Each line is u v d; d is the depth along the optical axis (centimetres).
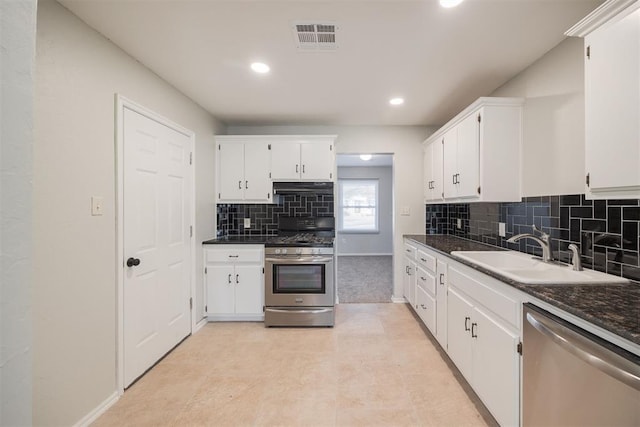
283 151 332
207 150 309
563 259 178
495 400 148
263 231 361
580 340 98
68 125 146
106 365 171
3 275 44
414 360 223
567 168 176
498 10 149
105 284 170
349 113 314
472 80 232
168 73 219
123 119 184
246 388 190
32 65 48
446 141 280
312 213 359
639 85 104
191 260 273
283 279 292
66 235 145
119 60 182
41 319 134
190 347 247
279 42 179
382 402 176
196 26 162
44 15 135
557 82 182
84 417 156
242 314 303
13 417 46
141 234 201
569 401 104
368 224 719
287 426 157
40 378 134
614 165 114
